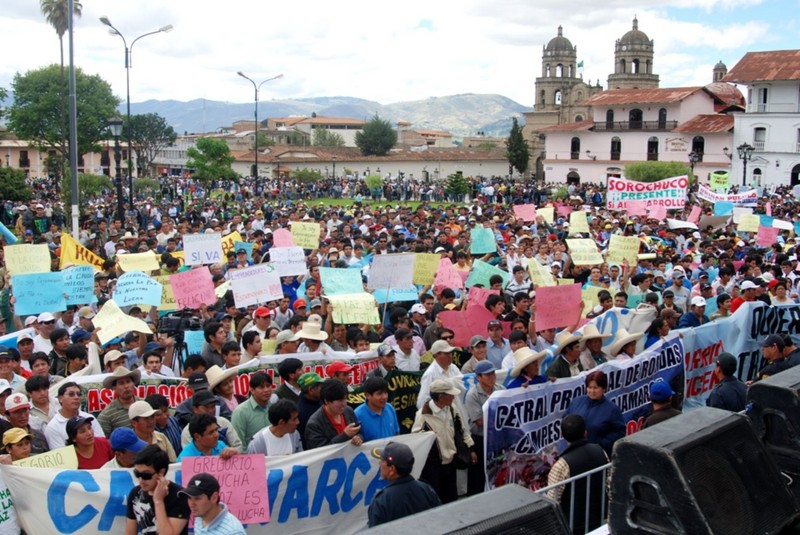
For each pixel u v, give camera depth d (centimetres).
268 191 7631
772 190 6856
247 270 1297
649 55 11450
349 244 1953
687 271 1817
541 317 1104
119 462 698
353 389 952
